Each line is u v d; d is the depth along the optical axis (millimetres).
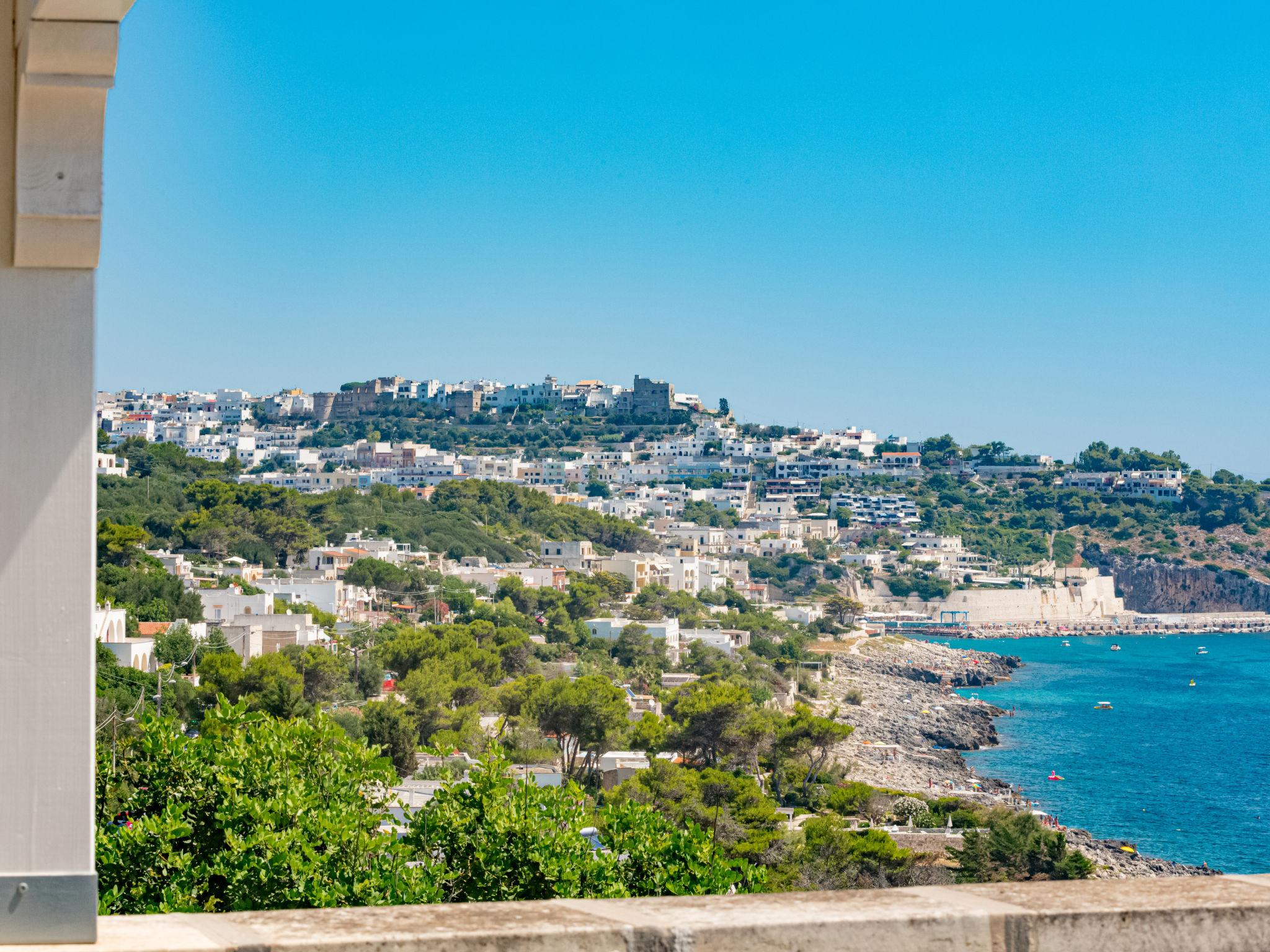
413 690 80688
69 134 6371
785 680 161250
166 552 146250
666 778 62938
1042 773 125438
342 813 17547
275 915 5934
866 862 60625
